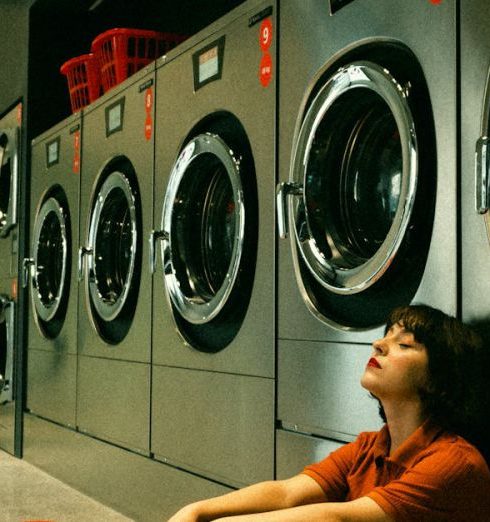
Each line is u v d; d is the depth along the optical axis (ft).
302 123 7.93
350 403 7.20
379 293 7.04
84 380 13.46
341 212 7.90
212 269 10.75
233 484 9.04
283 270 8.20
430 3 6.41
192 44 10.25
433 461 5.03
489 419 5.77
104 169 13.14
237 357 8.99
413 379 5.38
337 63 7.61
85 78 15.69
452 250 6.11
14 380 16.53
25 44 16.69
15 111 17.31
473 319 5.94
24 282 16.37
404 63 6.90
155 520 10.79
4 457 16.37
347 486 6.09
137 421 11.46
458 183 6.09
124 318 12.30
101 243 13.32
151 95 11.42
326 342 7.54
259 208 8.69
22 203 16.61
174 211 10.66
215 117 9.94
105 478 12.39
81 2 16.15
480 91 5.93
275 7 8.48
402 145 6.51
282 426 8.24
